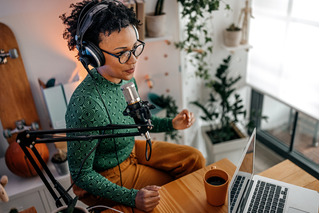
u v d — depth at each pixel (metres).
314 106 2.16
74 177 1.16
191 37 2.20
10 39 1.87
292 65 2.26
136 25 1.12
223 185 1.08
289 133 2.79
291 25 2.18
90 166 1.17
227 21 2.47
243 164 1.10
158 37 2.08
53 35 1.98
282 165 1.38
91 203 1.31
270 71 2.51
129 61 1.07
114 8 1.01
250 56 2.69
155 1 2.11
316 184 1.26
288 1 2.15
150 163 1.46
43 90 1.86
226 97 2.52
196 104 2.59
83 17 1.02
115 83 1.25
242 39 2.55
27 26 1.91
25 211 1.19
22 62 1.94
